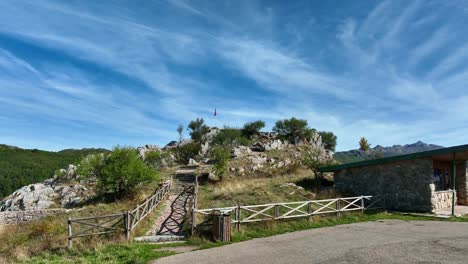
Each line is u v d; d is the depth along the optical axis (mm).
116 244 11148
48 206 25812
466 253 8641
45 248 11133
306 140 50781
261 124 53750
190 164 41750
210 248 10633
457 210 17766
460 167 20578
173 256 9703
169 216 16703
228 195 20609
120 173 23250
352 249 9477
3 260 10141
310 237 11617
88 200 24859
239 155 39344
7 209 27016
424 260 8039
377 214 16531
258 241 11391
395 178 19047
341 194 20812
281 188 22062
